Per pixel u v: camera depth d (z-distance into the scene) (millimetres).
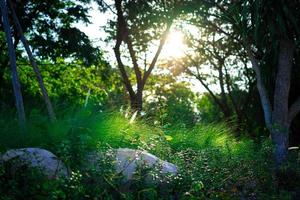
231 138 14773
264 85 14391
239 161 9789
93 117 10258
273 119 13609
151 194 7230
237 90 30109
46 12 21922
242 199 8422
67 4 22297
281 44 13422
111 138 9797
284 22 12891
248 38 14594
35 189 6793
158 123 11906
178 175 7938
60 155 7703
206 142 12586
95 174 7234
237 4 14188
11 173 7090
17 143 9164
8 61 21906
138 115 12797
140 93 20234
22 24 21156
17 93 12047
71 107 12086
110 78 24734
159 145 10219
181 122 14008
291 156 11328
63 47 21453
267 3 12922
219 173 8648
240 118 26250
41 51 21484
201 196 7441
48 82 23797
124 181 7426
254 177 9297
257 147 12703
